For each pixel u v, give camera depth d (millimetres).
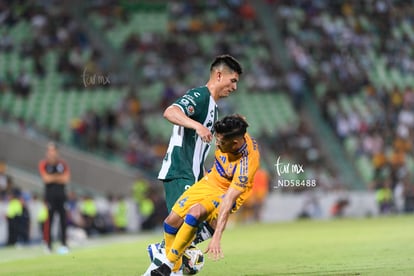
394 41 118625
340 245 40750
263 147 93812
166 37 105000
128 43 102375
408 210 94062
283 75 105938
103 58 99312
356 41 114125
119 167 81750
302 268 28219
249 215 83062
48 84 92062
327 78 106500
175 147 23641
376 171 96812
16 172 75688
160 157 87750
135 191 76125
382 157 98375
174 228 22484
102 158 83562
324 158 96812
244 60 105812
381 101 107812
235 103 99375
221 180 22375
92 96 91688
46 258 38938
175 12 109875
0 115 82125
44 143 77562
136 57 101000
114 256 37750
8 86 89625
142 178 78750
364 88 107938
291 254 35656
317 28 113312
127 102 91438
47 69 93812
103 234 70062
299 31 112188
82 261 34938
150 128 90875
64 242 45812
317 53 109250
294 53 107125
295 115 100938
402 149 103250
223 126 21422
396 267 26969
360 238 46562
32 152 77250
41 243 61062
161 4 110312
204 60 103688
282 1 116500
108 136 85188
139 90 96562
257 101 101125
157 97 95688
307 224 73250
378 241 42656
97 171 79688
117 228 72125
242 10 112750
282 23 112562
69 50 96688
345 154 97875
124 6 108750
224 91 23984
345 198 89312
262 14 114438
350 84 106938
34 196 67812
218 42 106688
